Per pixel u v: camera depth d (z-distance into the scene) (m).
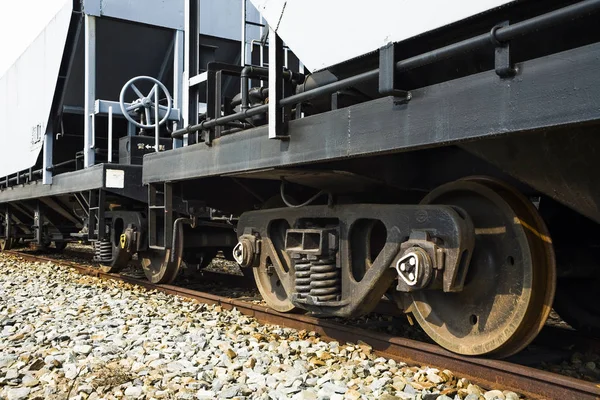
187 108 5.60
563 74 2.23
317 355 3.80
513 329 3.20
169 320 4.99
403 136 2.97
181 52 8.68
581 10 2.11
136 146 7.85
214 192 6.16
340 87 3.37
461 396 3.03
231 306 5.48
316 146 3.60
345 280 4.04
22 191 10.99
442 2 2.71
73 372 3.48
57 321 5.00
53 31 9.03
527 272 3.18
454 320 3.61
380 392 3.05
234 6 8.86
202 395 3.09
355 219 3.97
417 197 4.36
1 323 4.96
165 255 6.67
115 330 4.65
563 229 3.84
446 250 3.30
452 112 2.69
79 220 10.35
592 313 4.14
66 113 9.28
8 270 9.10
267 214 4.88
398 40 2.95
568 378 2.87
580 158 2.72
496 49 2.45
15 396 3.12
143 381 3.33
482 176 3.53
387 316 5.14
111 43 8.48
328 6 3.45
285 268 4.80
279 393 3.08
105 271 8.23
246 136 4.36
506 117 2.45
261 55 5.45
